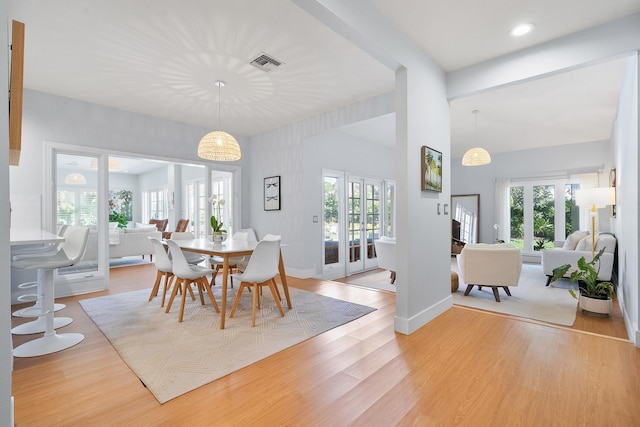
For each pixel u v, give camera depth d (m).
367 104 4.09
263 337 2.55
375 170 6.64
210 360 2.15
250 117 4.81
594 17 2.38
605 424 1.50
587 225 6.43
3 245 0.89
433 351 2.30
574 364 2.10
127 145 4.43
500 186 7.59
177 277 3.15
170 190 8.68
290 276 5.16
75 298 3.77
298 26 2.50
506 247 4.02
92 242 4.24
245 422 1.52
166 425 1.49
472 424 1.50
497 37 2.67
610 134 5.89
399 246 2.71
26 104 3.65
